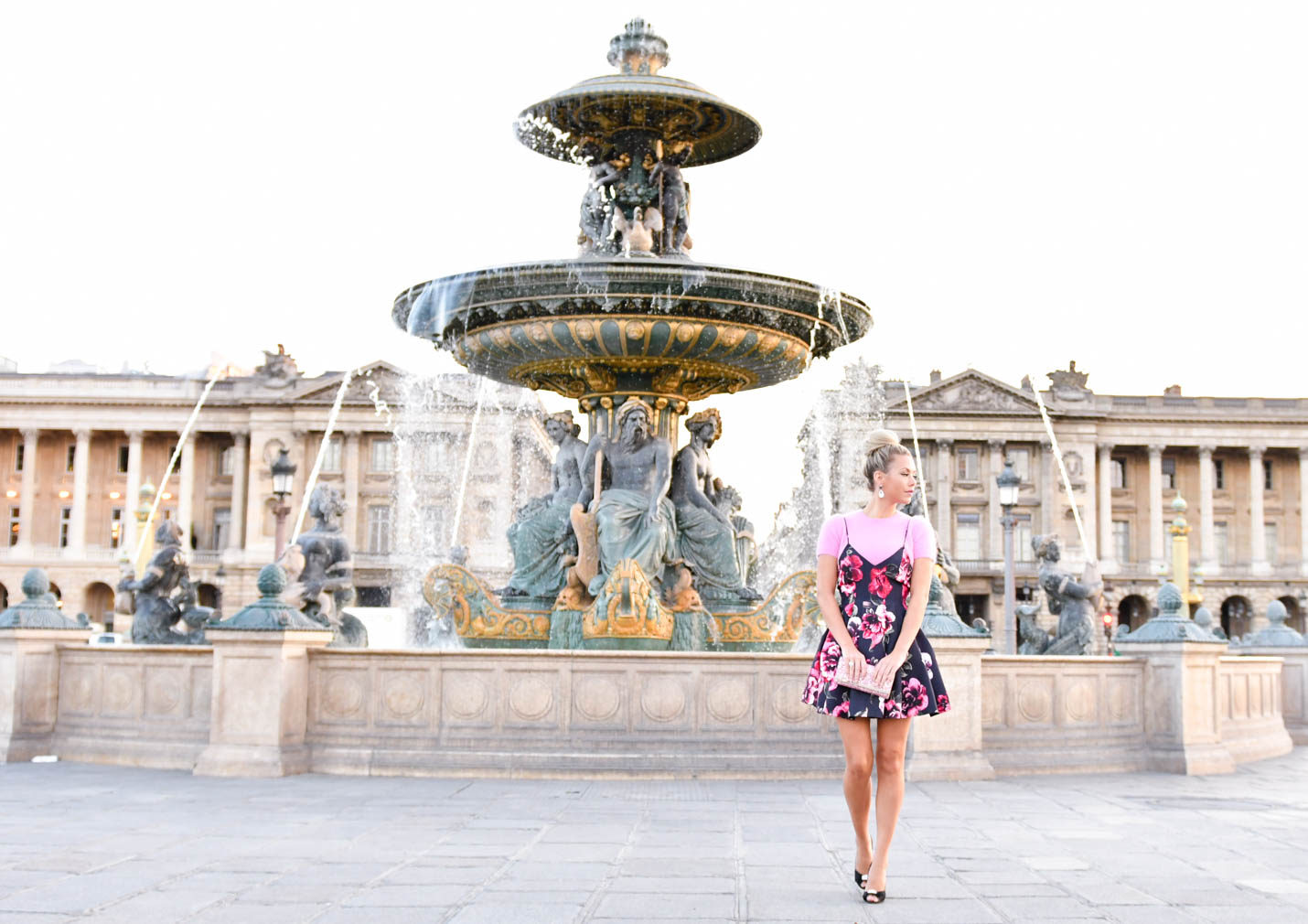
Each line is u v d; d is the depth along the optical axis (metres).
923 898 4.96
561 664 9.10
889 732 4.91
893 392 90.44
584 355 11.40
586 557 11.53
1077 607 15.81
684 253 12.42
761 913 4.68
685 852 6.00
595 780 8.79
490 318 11.39
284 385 88.94
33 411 90.00
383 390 87.75
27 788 8.34
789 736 9.16
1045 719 9.77
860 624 4.89
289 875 5.39
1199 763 9.94
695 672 9.13
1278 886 5.29
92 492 92.31
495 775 8.89
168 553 14.03
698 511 12.12
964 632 9.18
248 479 90.00
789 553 16.48
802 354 11.73
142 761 9.66
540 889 5.09
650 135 12.38
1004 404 90.50
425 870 5.50
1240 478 96.31
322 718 9.30
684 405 12.39
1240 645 14.48
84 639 10.52
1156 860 5.89
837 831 6.66
